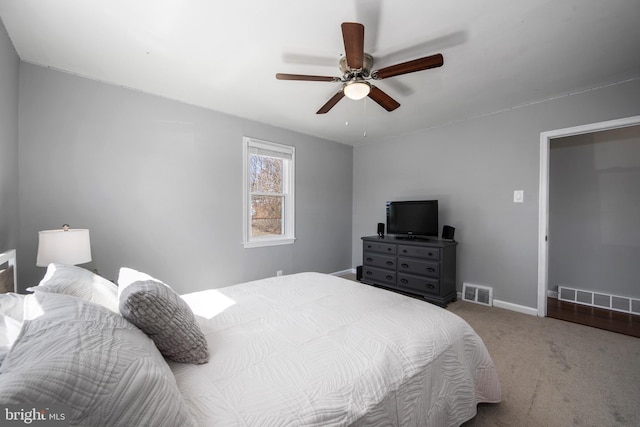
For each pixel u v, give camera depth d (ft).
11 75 6.35
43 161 7.25
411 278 11.35
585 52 6.74
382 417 3.10
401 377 3.46
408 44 6.42
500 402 5.27
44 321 2.39
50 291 3.62
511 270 10.34
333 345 3.80
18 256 6.90
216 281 10.56
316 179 14.24
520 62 7.20
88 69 7.50
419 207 12.19
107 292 4.39
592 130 8.71
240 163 11.22
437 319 4.76
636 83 7.99
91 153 7.95
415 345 3.96
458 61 7.14
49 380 1.66
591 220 11.22
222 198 10.70
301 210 13.58
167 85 8.46
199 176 10.09
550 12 5.39
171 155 9.43
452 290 11.21
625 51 6.67
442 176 12.30
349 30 4.94
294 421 2.54
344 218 15.72
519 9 5.31
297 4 5.17
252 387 2.91
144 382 2.04
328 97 9.35
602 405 5.21
